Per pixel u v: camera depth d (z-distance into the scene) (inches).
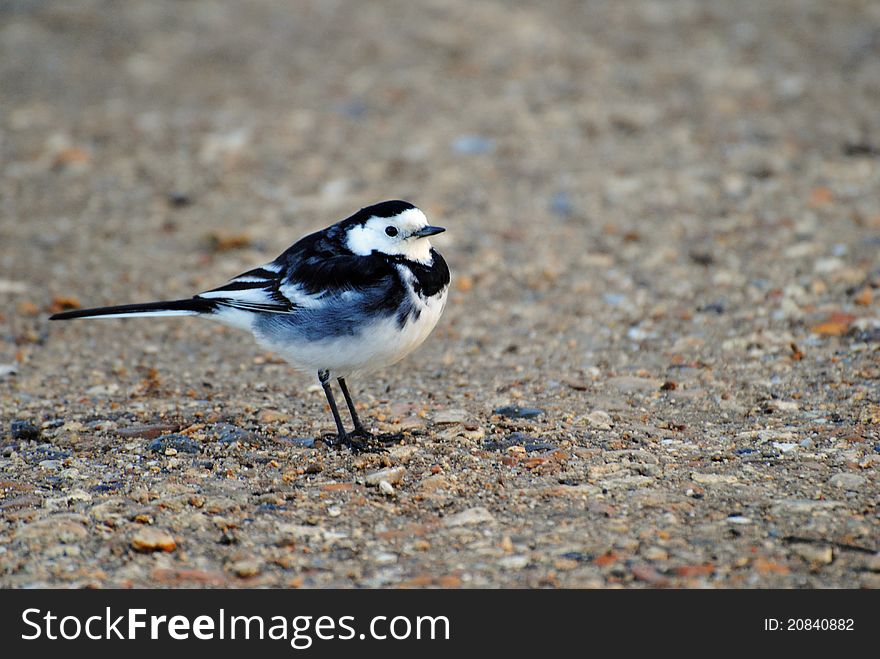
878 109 799.1
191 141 810.2
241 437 409.4
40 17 1071.6
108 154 790.5
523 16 1050.1
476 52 964.0
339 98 882.1
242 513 344.8
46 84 931.3
